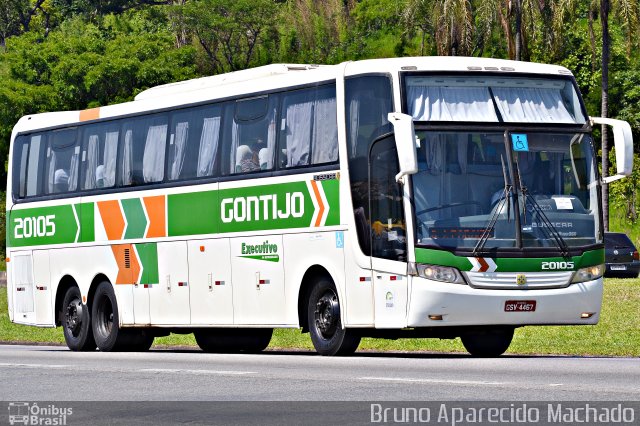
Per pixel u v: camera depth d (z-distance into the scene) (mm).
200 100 41719
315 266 36844
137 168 44281
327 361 33531
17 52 130625
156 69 124750
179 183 42250
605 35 92625
